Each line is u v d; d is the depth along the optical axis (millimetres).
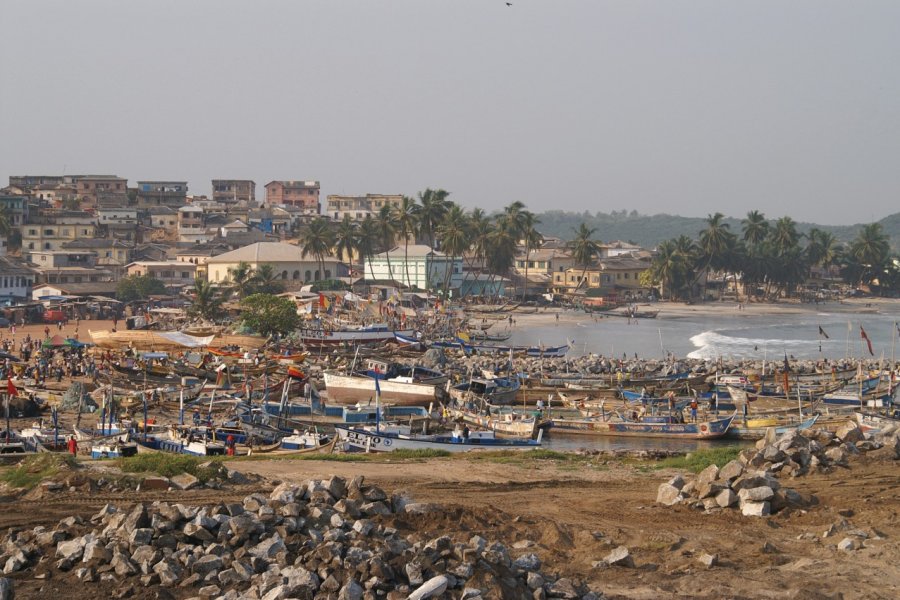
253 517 24578
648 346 154750
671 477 39875
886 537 28156
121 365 92500
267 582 21391
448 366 109062
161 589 21625
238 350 110938
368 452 52656
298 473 39531
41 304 164000
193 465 35406
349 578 21297
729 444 69188
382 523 26938
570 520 30312
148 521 24359
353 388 86312
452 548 23453
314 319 141875
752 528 29469
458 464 44344
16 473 35562
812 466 36500
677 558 26297
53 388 84500
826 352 147125
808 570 25266
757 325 197250
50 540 24500
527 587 22391
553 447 67125
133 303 179750
